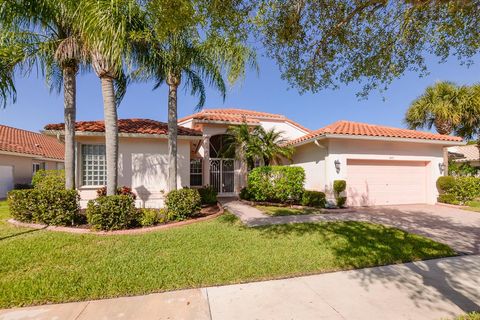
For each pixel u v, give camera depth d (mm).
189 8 4703
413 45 6375
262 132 15336
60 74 10664
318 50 6633
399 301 3850
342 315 3490
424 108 17438
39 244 6352
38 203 8297
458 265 5246
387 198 13641
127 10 6895
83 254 5711
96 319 3404
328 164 12703
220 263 5230
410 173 14148
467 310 3602
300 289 4227
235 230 7926
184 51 9422
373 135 12484
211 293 4105
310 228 8219
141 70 9859
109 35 6664
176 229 8016
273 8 5367
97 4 6629
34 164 22219
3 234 7258
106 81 8359
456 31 5719
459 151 27000
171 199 9109
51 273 4738
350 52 6715
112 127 8398
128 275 4656
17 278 4539
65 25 8727
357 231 7863
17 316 3475
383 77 6863
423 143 14078
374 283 4441
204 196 13703
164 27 5199
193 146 17625
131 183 12227
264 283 4445
